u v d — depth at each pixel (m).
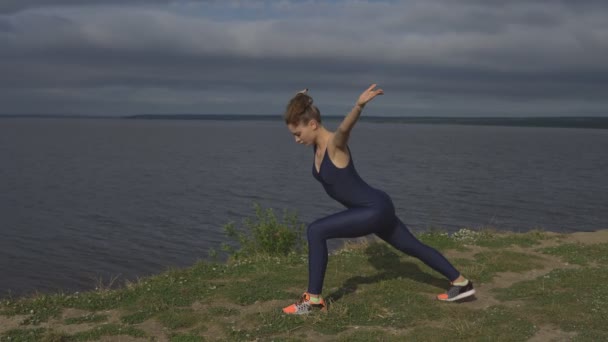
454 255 8.76
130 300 6.42
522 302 6.20
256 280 7.14
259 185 46.62
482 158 82.94
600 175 56.41
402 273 7.43
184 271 7.74
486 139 182.38
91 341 5.23
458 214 31.30
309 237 5.68
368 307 5.96
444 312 5.83
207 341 5.19
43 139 143.00
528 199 37.62
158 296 6.41
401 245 5.88
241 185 46.59
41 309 6.14
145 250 23.42
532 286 6.69
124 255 22.61
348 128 5.07
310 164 71.12
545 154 96.25
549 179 51.78
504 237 10.25
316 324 5.50
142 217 31.41
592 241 9.98
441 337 5.12
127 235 26.53
